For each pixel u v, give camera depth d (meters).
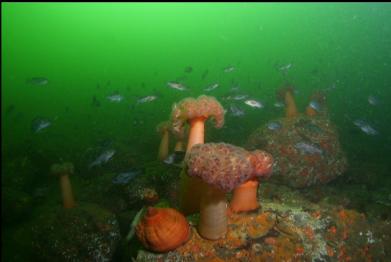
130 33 15.96
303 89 3.25
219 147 0.59
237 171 0.56
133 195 1.22
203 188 0.64
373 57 3.78
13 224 1.58
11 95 6.87
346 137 2.13
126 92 4.37
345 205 1.18
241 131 2.14
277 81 3.70
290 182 1.33
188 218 0.76
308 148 1.22
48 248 1.09
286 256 0.67
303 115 1.54
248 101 1.69
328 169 1.36
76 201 1.32
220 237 0.67
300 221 0.75
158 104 3.13
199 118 0.80
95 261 1.08
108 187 1.44
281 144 1.38
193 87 3.76
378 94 2.84
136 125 2.59
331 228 0.76
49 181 1.99
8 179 1.89
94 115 3.51
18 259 1.26
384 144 2.01
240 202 0.73
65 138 2.83
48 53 14.46
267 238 0.69
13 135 3.38
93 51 12.61
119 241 1.14
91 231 1.12
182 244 0.67
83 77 6.96
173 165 1.28
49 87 6.64
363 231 0.80
